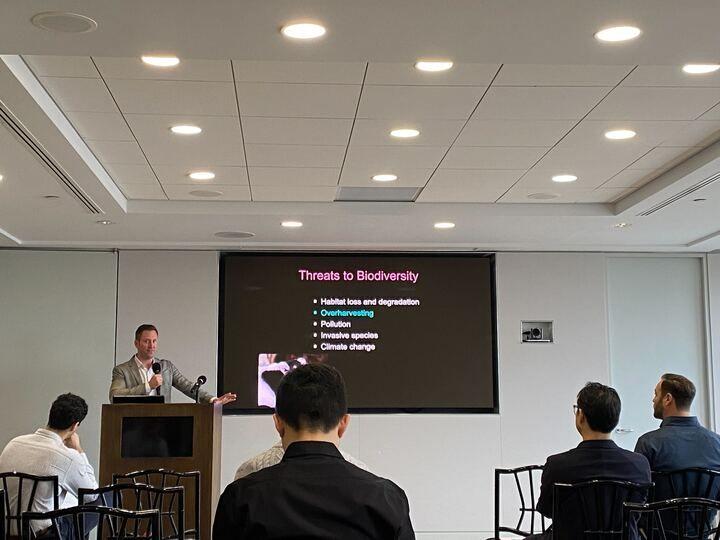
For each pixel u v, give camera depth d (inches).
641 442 182.2
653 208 275.4
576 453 155.8
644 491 152.8
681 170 235.5
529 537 168.1
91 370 340.2
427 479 345.1
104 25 128.4
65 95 178.1
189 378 341.7
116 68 163.2
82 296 343.3
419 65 161.9
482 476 346.9
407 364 351.6
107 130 202.8
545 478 158.7
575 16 125.7
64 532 188.9
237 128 201.9
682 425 181.5
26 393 337.1
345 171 243.6
